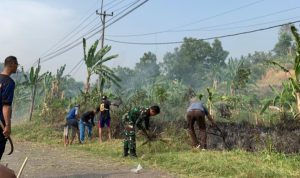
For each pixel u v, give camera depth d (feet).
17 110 125.80
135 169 23.91
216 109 53.26
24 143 44.62
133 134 29.43
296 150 27.17
